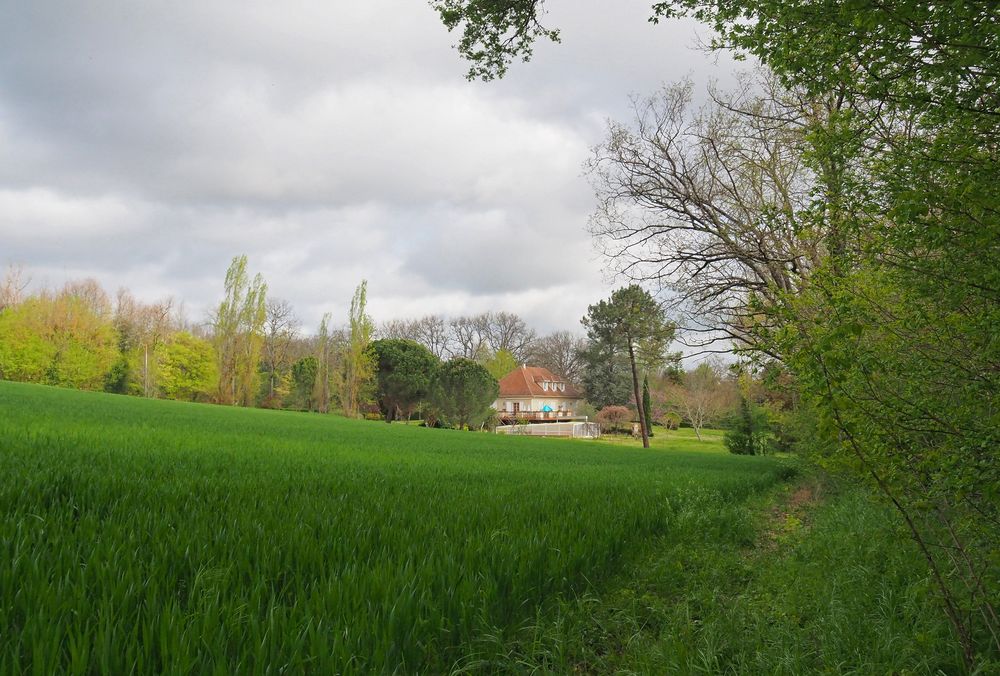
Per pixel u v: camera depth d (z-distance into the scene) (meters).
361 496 8.21
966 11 2.76
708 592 5.75
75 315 53.00
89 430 15.84
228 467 10.70
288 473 10.49
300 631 3.42
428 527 6.17
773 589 6.00
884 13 2.95
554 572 5.47
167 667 2.95
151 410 31.03
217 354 62.50
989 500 3.12
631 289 46.59
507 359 87.56
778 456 22.59
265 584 4.05
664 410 68.44
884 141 3.52
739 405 36.12
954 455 3.15
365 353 60.03
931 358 3.55
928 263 3.37
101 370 54.31
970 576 3.82
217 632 3.30
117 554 4.15
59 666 2.84
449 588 4.45
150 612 3.42
